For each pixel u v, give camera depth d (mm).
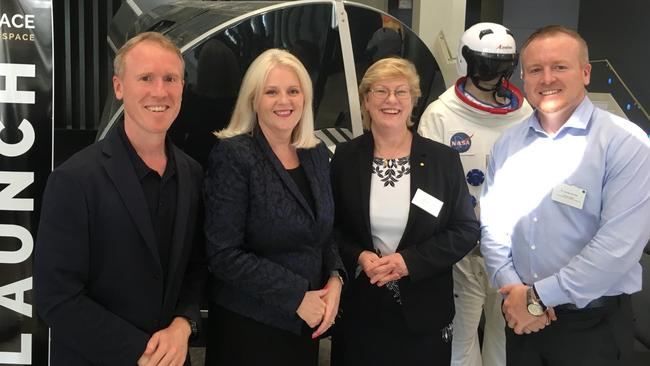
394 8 5871
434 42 3656
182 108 2242
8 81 2080
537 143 1814
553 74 1700
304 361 1787
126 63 1471
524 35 7293
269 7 2455
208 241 1654
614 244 1584
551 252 1738
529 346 1794
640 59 6418
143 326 1480
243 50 2369
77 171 1399
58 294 1370
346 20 2615
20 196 2119
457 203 1983
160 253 1520
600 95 6801
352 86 2631
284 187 1708
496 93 2439
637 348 2572
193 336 1611
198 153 2297
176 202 1552
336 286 1806
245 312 1702
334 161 2068
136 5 3371
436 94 3076
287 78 1736
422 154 1984
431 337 1953
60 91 4484
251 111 1776
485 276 2445
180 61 1545
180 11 2865
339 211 2014
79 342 1379
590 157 1671
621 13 6699
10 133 2098
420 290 1924
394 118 1960
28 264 2133
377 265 1842
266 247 1702
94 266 1439
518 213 1821
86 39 4500
